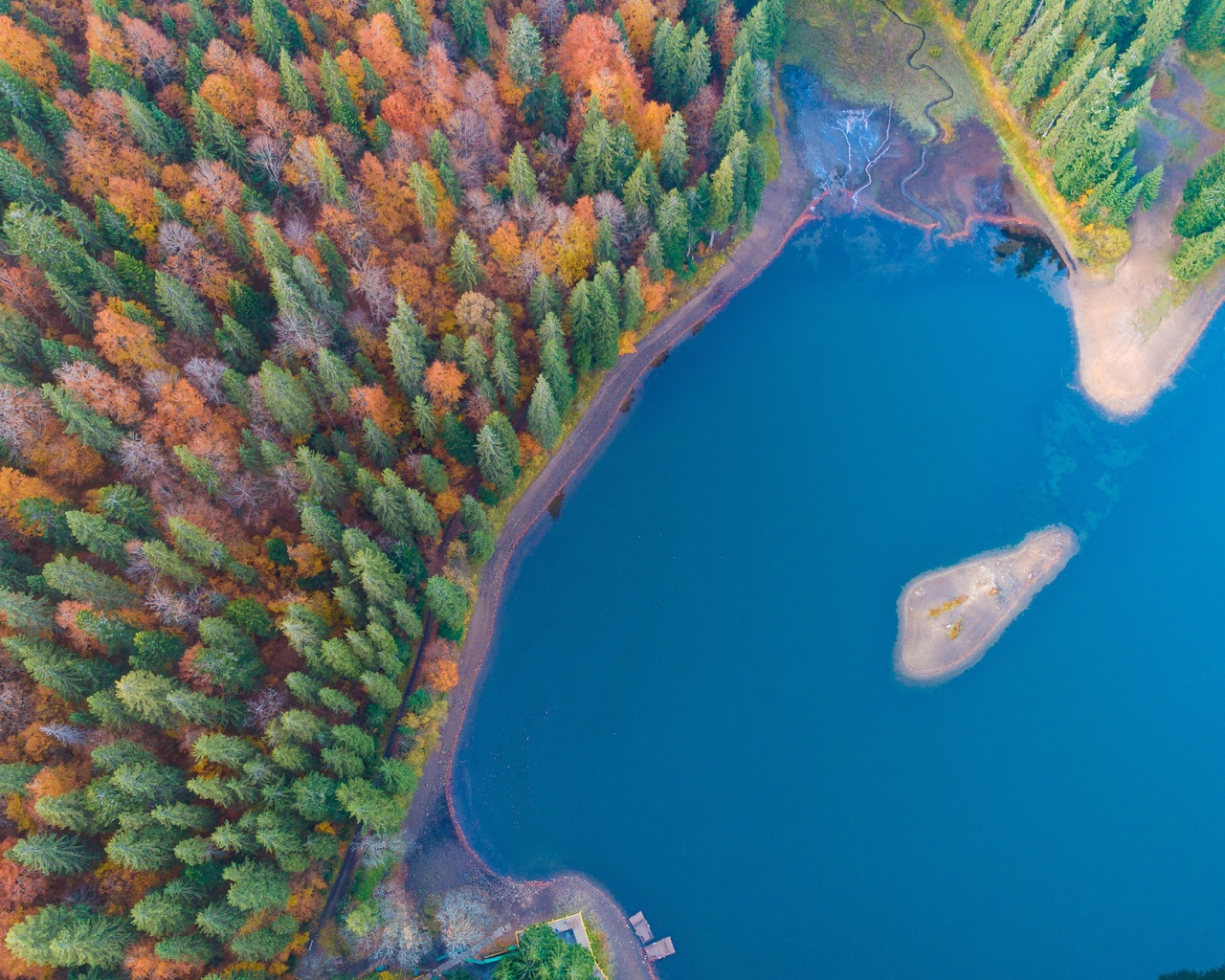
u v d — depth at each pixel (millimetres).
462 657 90062
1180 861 85125
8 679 65938
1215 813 86562
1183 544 96500
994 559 96188
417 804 84688
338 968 73562
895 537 98000
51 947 56219
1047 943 82938
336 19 92625
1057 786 88000
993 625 93438
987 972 82000
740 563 97125
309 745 70688
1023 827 86688
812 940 83062
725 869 85125
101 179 79125
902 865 85500
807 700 91438
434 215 83250
